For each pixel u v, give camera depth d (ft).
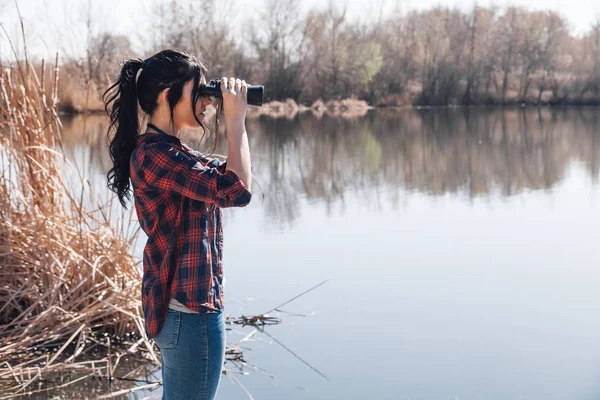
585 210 24.95
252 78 128.67
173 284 6.59
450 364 11.83
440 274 17.04
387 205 26.81
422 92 140.87
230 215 24.84
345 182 33.12
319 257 18.74
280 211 25.62
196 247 6.62
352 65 132.77
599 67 134.21
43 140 13.82
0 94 13.43
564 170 36.35
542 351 12.32
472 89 142.92
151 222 6.65
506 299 15.11
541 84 136.67
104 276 12.83
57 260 12.91
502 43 141.79
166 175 6.46
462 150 47.52
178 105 6.79
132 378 11.20
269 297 15.34
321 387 11.00
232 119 6.63
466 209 25.71
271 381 11.19
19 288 12.53
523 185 31.50
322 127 74.02
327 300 15.11
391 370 11.61
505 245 19.94
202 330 6.63
